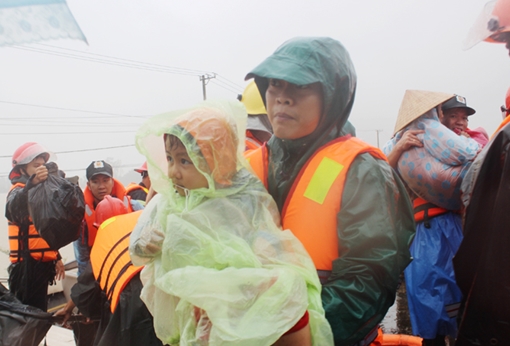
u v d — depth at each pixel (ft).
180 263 3.85
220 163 4.14
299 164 4.78
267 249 3.92
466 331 4.68
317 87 4.54
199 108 4.33
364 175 4.34
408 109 7.89
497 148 4.71
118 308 6.40
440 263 7.62
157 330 4.37
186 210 4.08
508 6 4.06
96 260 7.24
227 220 3.98
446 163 7.34
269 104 4.76
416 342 9.61
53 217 9.64
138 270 6.40
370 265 4.09
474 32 4.40
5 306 9.27
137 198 14.49
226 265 3.72
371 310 4.09
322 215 4.32
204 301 3.51
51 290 17.53
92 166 11.14
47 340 11.77
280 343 3.59
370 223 4.15
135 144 4.48
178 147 4.19
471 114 9.74
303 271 3.90
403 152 7.90
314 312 3.76
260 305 3.49
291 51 4.52
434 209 7.85
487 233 4.78
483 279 4.50
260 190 4.42
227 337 3.37
